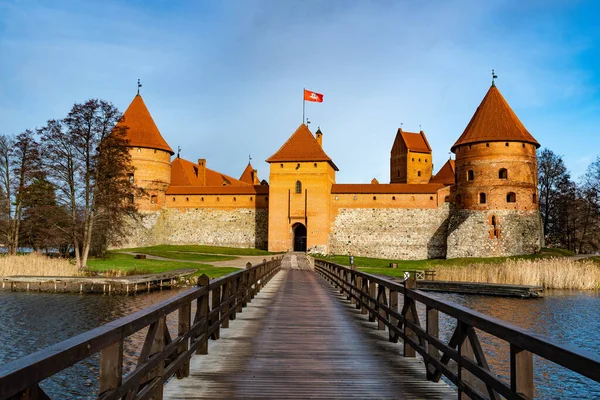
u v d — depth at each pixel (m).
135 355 14.65
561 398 11.52
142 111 55.56
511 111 48.81
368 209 52.06
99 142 35.62
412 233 50.69
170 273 31.66
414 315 7.43
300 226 58.56
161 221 55.12
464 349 5.03
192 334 6.68
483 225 46.53
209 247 53.19
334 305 14.44
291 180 52.28
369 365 7.27
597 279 30.94
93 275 32.06
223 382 6.30
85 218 35.66
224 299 10.42
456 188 49.62
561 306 24.39
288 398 5.69
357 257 49.75
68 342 2.98
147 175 53.59
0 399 2.23
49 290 29.39
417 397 5.79
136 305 24.39
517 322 20.27
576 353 2.90
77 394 11.73
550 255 44.16
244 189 54.88
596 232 56.75
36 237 40.69
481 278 32.94
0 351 15.83
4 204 41.19
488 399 4.37
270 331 10.05
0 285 30.48
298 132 54.66
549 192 59.56
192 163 69.75
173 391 5.89
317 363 7.37
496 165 46.53
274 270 27.92
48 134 33.78
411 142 77.25
